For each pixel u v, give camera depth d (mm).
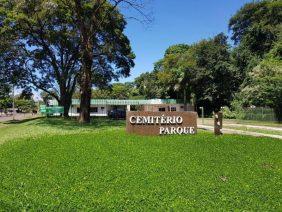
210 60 70125
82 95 34469
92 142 18938
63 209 8555
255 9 68688
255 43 65312
